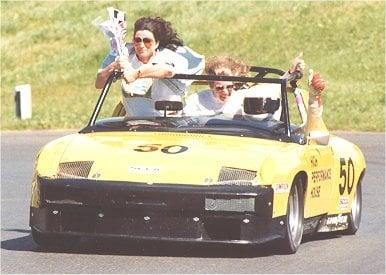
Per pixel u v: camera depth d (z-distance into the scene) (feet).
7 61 281.33
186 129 73.41
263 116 75.92
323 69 257.55
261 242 65.98
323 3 291.38
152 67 75.92
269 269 64.44
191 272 62.64
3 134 180.04
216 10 297.33
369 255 71.67
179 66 79.15
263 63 266.16
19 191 112.57
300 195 71.05
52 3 314.96
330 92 235.40
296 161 69.62
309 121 77.71
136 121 75.10
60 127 193.67
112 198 66.03
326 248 74.33
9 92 256.32
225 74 77.71
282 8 292.40
